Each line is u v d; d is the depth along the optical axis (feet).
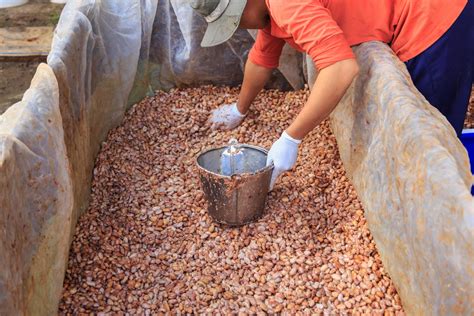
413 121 5.34
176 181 8.21
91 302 6.30
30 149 5.36
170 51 9.90
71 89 6.97
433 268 4.82
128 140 9.03
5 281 4.60
